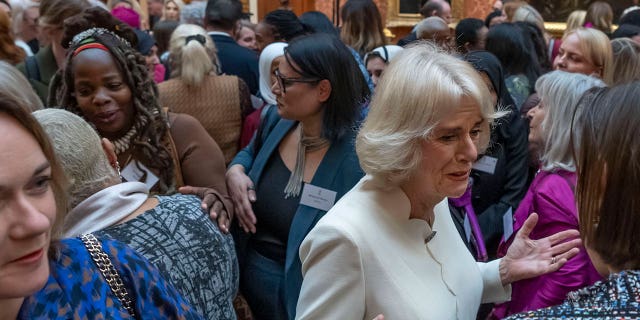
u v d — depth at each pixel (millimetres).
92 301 1021
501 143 2773
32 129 897
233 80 3385
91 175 1418
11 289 863
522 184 2781
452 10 11016
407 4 10953
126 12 4645
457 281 1515
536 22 5422
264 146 2283
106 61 1933
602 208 1018
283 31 4395
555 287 1829
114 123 1977
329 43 2064
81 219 1382
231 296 1621
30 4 4613
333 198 2043
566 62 3334
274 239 2199
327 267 1387
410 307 1360
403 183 1446
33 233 859
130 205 1430
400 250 1415
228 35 4352
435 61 1362
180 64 3305
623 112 1009
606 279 1025
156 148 2033
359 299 1368
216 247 1523
